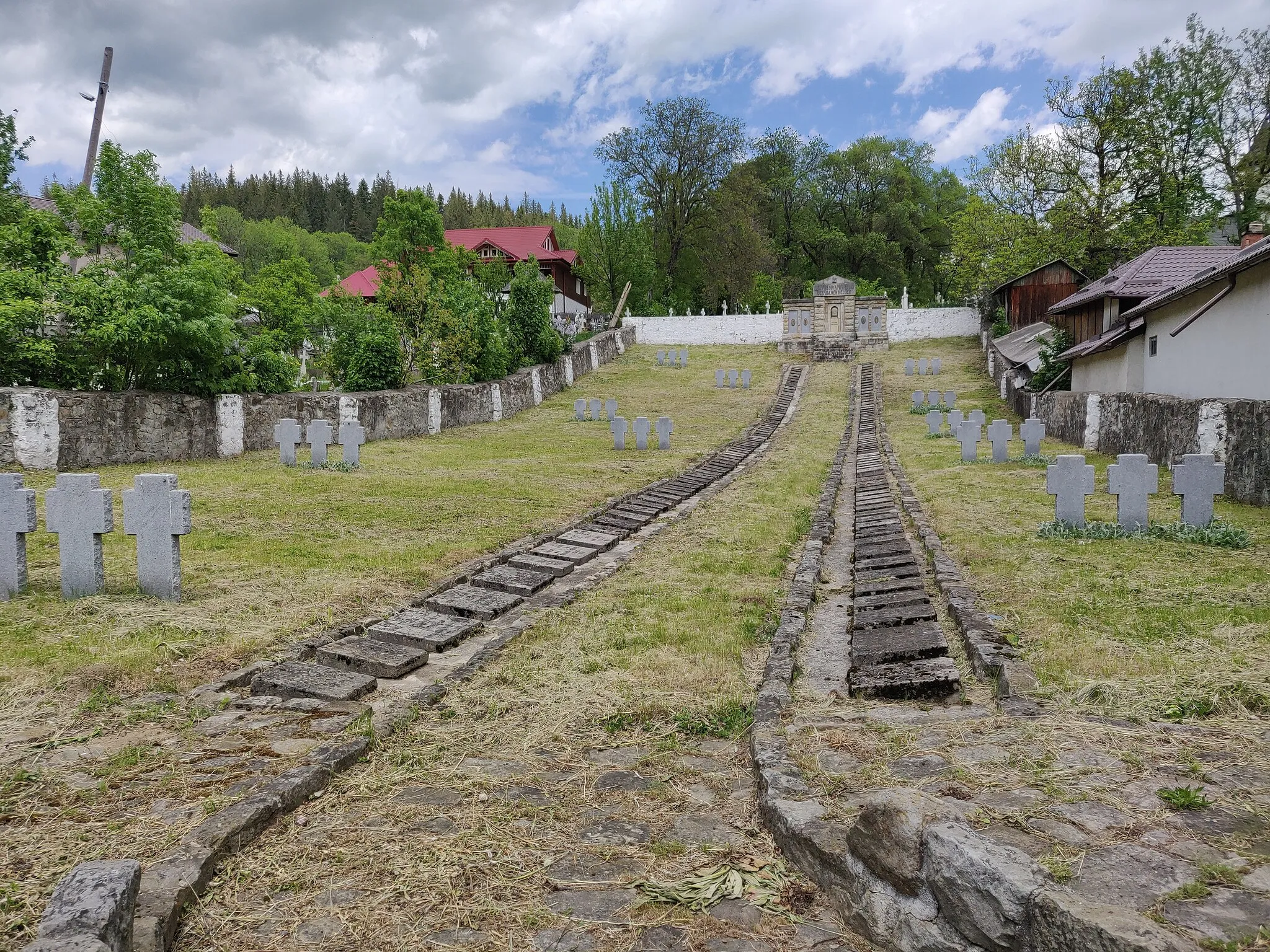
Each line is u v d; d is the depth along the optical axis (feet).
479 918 9.16
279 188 390.21
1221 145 116.98
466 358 89.76
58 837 10.67
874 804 8.93
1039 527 31.58
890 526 35.86
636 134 193.77
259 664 18.37
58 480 22.09
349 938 8.82
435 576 26.91
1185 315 53.52
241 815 10.93
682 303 199.21
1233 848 8.82
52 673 16.70
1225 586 21.81
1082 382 77.77
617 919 9.10
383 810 11.78
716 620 21.90
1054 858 8.68
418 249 106.22
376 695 17.34
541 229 195.42
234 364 59.88
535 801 12.04
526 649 19.58
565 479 50.47
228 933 8.92
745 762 13.39
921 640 19.06
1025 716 13.52
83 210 50.78
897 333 157.38
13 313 44.65
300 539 31.27
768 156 236.43
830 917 9.11
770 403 107.04
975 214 143.54
